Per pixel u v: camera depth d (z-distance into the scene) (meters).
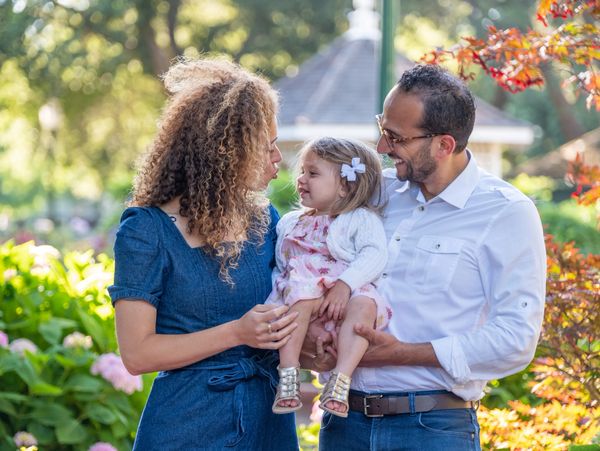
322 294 3.39
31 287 5.65
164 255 3.14
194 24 29.58
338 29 29.53
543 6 4.14
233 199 3.20
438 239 3.32
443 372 3.24
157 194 3.21
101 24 26.64
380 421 3.30
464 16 30.17
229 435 3.16
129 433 5.35
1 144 30.08
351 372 3.21
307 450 5.57
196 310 3.16
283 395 3.23
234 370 3.21
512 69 4.23
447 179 3.35
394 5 7.89
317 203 3.54
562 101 28.44
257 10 28.95
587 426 4.21
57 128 26.80
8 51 25.61
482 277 3.27
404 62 17.47
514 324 3.16
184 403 3.17
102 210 32.44
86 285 5.82
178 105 3.29
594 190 4.50
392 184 3.63
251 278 3.27
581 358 4.31
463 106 3.29
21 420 5.06
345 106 15.99
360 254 3.41
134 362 3.09
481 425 4.25
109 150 30.20
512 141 16.62
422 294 3.31
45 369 5.19
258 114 3.23
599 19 4.19
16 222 30.72
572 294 4.23
